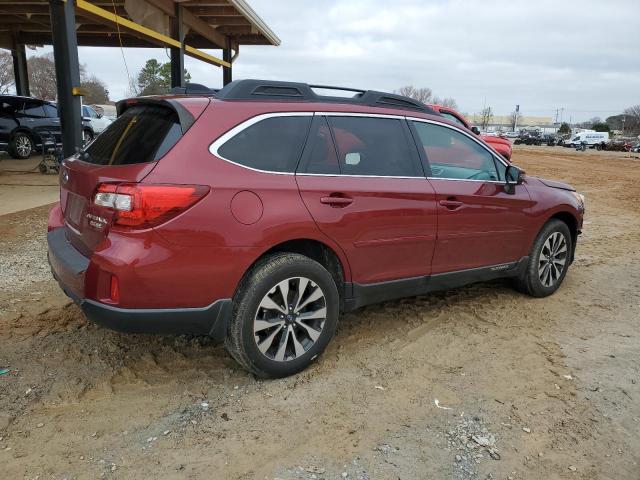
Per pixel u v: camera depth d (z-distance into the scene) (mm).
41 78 65375
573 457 2699
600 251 7176
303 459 2604
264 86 3346
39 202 8789
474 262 4301
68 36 7801
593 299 5082
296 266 3193
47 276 5156
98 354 3584
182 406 3018
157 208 2752
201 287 2914
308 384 3295
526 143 64562
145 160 2910
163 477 2441
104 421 2850
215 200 2898
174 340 3826
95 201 2895
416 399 3172
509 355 3789
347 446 2713
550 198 4828
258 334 3162
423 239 3838
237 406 3033
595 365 3695
